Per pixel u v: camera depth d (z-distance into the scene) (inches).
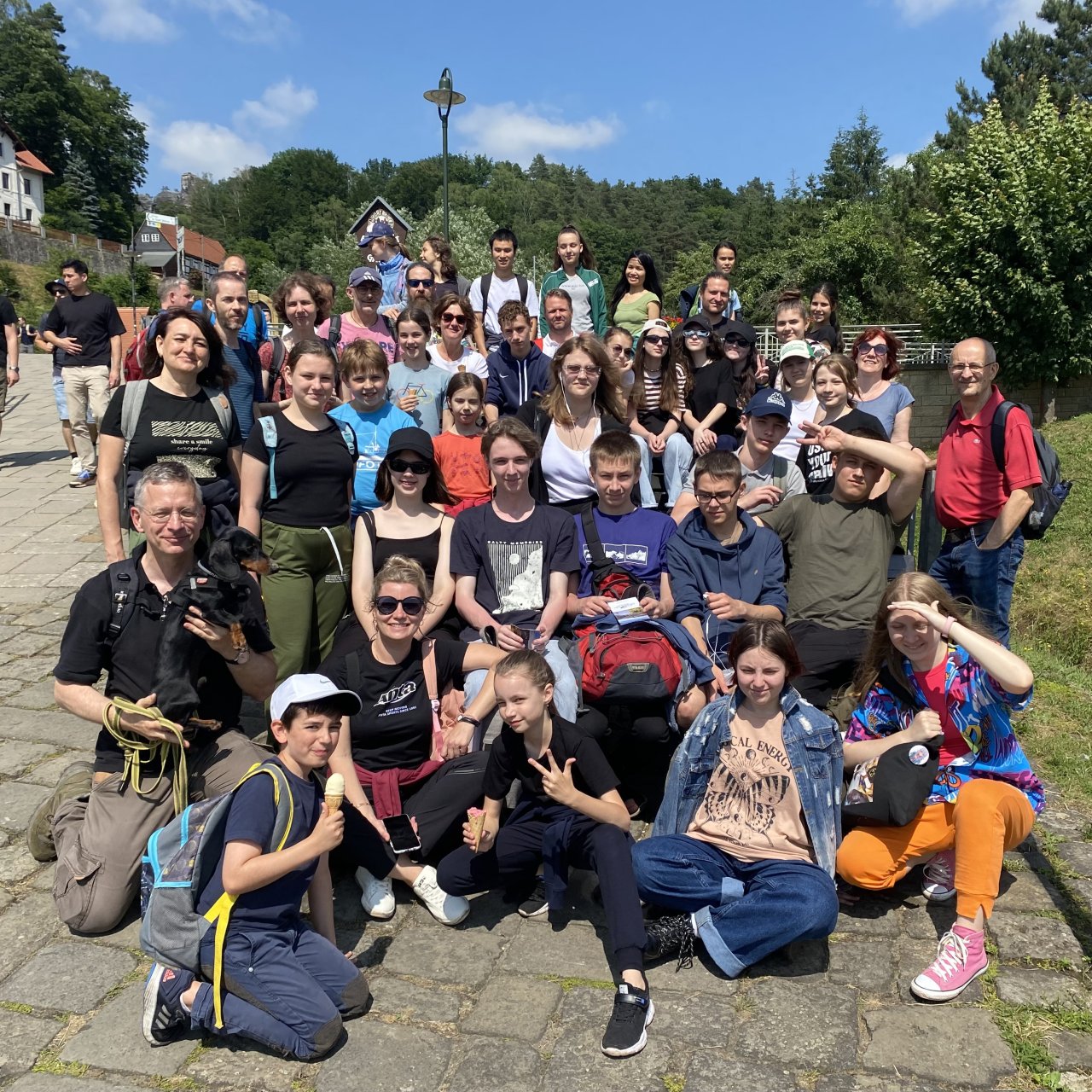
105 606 130.6
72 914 129.5
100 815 132.8
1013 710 134.0
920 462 169.0
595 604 166.6
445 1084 105.8
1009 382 1084.5
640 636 155.6
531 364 260.7
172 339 167.6
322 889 124.7
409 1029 114.3
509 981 123.2
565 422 203.0
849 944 130.3
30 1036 112.6
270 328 287.0
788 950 129.0
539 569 175.0
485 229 1796.3
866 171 2541.8
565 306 289.4
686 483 242.1
